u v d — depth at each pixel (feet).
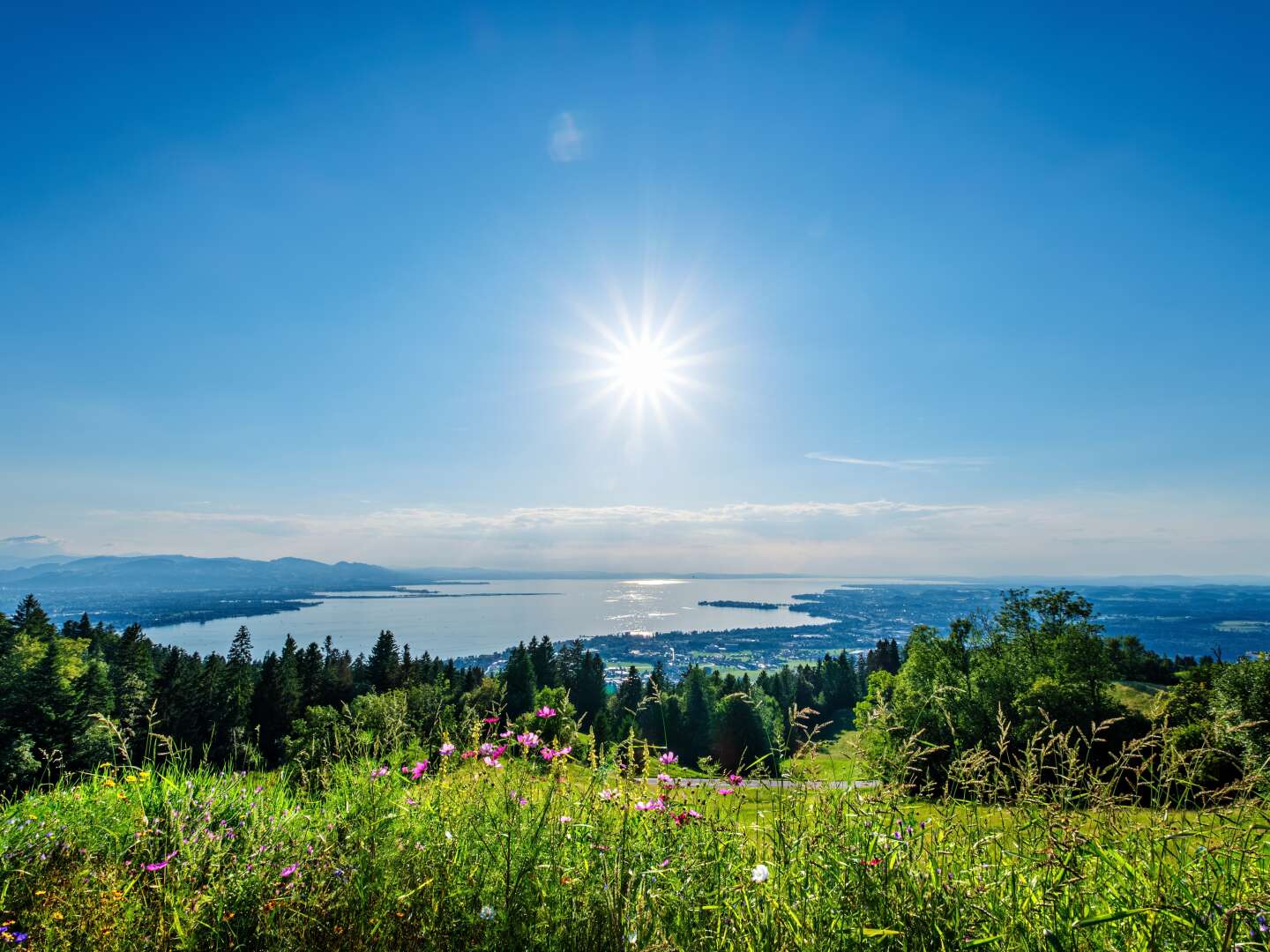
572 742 11.43
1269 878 6.74
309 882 8.80
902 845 7.78
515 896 8.11
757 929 7.27
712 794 9.86
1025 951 6.51
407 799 11.00
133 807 11.08
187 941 7.19
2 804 11.93
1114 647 169.27
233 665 223.51
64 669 128.88
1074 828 7.26
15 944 7.46
